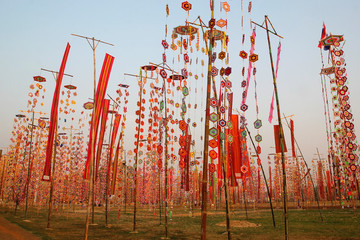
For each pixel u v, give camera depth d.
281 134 10.32
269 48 11.08
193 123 13.79
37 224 18.84
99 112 15.29
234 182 16.17
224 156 10.57
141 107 16.14
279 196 37.66
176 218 25.06
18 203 26.22
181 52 13.04
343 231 14.54
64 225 18.75
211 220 23.06
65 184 27.70
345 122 19.91
